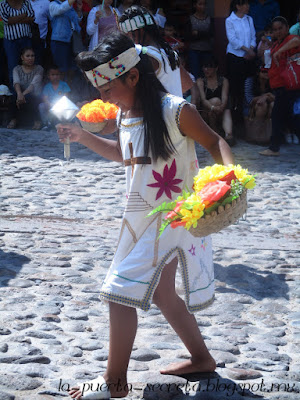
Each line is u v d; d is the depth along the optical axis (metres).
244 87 12.77
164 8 15.27
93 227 7.10
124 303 3.26
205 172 3.10
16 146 11.49
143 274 3.28
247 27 12.62
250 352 4.22
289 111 12.19
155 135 3.25
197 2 13.27
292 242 6.89
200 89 12.41
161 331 4.50
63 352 4.04
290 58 11.15
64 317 4.64
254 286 5.52
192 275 3.40
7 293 5.02
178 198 3.01
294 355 4.23
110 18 12.77
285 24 11.11
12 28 12.92
